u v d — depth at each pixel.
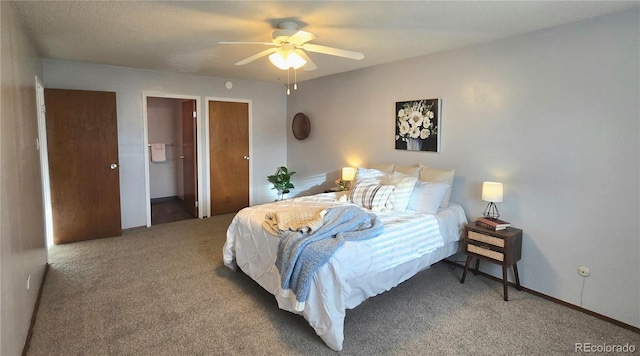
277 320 2.61
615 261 2.64
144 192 5.13
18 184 2.27
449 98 3.70
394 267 2.72
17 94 2.42
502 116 3.27
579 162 2.79
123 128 4.88
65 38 3.30
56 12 2.59
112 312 2.70
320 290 2.27
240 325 2.54
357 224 2.72
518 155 3.18
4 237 1.81
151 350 2.24
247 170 6.14
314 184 5.82
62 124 4.26
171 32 3.12
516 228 3.19
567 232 2.89
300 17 2.71
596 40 2.65
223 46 3.61
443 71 3.74
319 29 2.99
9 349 1.84
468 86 3.52
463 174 3.63
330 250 2.33
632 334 2.50
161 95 5.13
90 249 4.15
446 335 2.44
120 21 2.81
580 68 2.74
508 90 3.21
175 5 2.48
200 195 5.71
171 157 7.03
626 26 2.50
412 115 4.07
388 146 4.43
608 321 2.68
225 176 5.93
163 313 2.69
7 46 2.13
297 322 2.59
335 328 2.21
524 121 3.11
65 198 4.34
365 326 2.54
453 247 3.45
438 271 3.60
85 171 4.43
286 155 6.53
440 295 3.05
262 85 6.12
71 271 3.48
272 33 2.97
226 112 5.80
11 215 2.01
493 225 3.10
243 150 6.05
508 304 2.91
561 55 2.85
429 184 3.52
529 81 3.06
